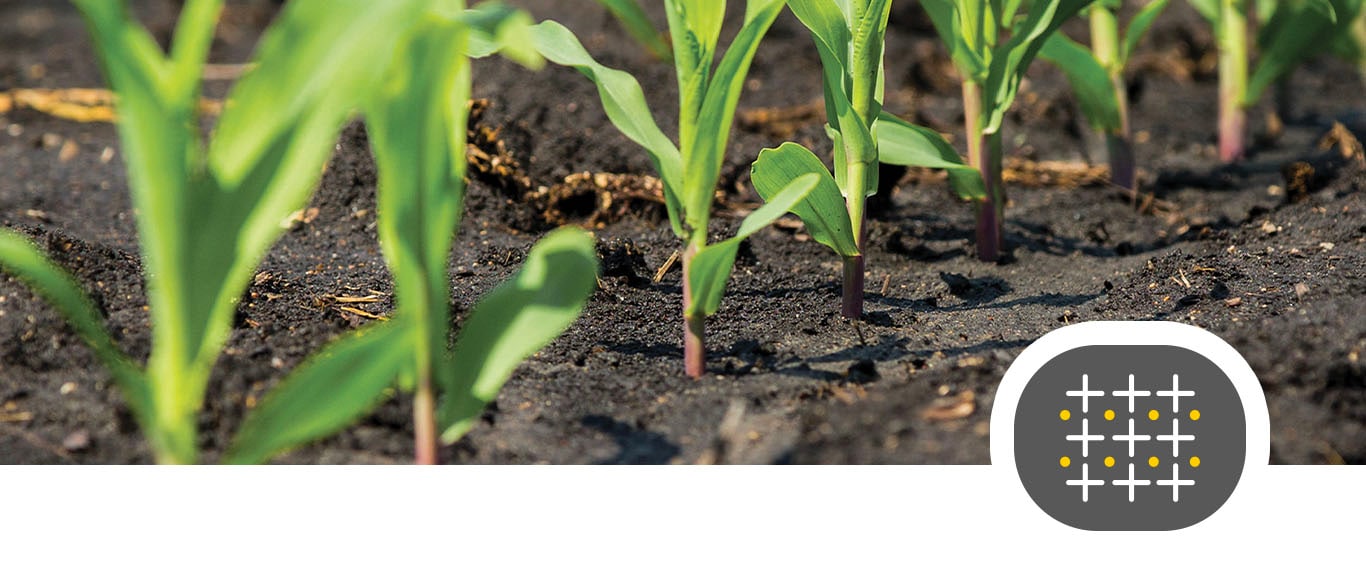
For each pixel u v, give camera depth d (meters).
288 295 1.85
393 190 1.10
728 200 2.47
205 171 1.05
